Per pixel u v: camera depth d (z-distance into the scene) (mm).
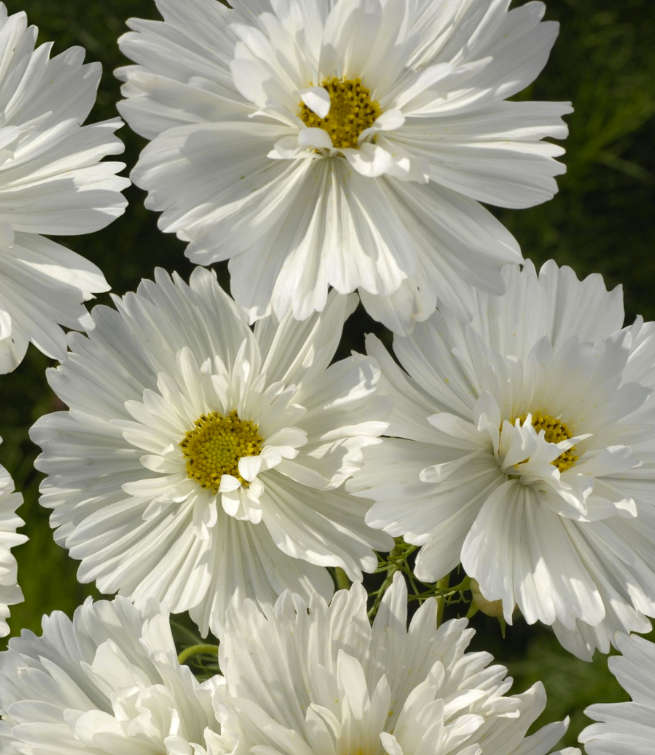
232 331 489
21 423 857
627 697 757
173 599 474
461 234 467
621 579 471
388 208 464
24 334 481
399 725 457
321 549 472
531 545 471
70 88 490
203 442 483
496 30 468
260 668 460
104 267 884
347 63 471
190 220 460
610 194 986
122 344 484
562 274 486
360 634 463
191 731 462
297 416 476
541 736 463
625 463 468
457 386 478
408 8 471
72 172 485
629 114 917
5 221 483
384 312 464
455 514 470
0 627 491
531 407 482
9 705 462
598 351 476
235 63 454
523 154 464
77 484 480
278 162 469
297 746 453
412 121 472
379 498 467
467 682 461
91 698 468
